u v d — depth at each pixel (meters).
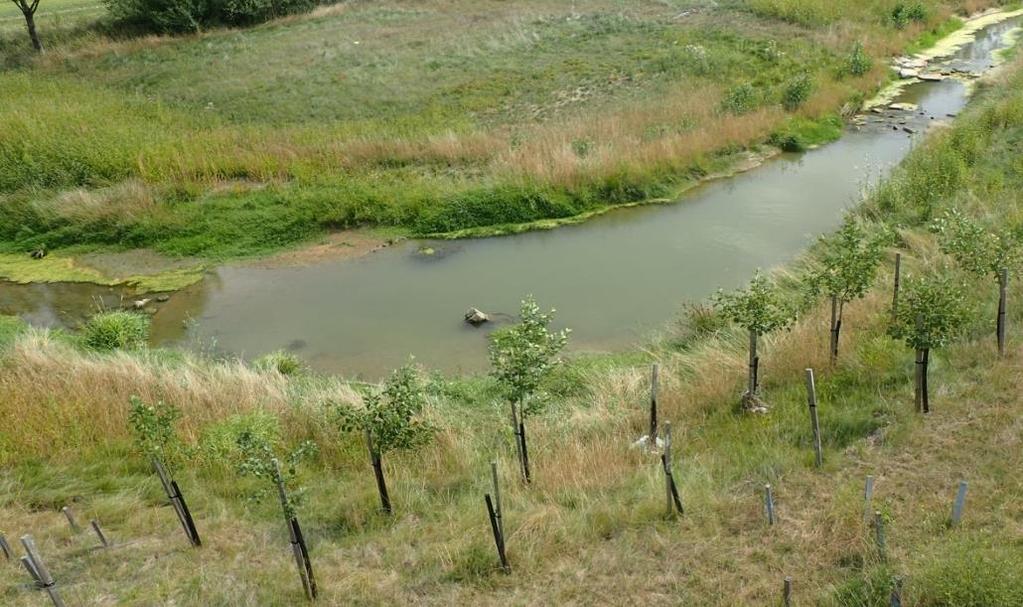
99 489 9.76
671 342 13.72
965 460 8.66
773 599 7.18
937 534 7.64
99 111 25.02
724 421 10.45
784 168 21.73
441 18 35.91
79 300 17.06
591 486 9.30
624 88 26.33
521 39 31.62
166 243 18.95
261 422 10.48
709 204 19.84
